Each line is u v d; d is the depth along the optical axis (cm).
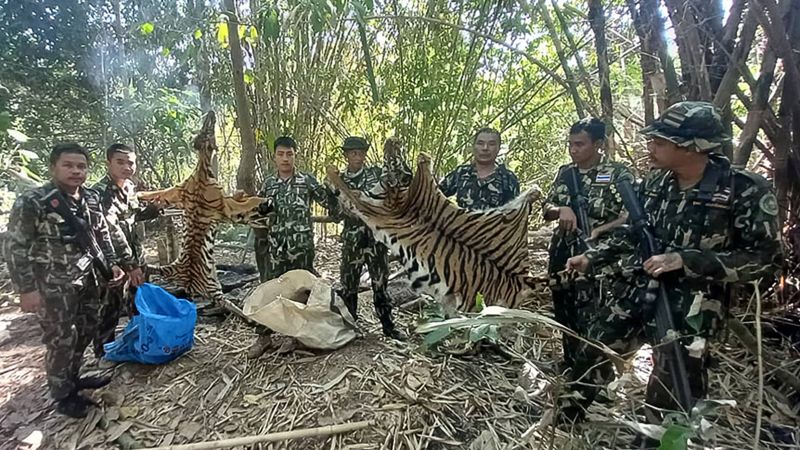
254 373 288
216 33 464
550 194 280
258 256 390
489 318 144
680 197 193
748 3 270
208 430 250
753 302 309
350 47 470
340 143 501
